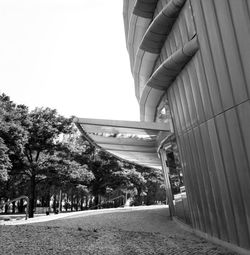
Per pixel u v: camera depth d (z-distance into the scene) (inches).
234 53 306.3
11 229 439.8
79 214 769.6
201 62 392.5
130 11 724.7
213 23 343.3
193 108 446.9
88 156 1521.9
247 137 300.7
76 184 1327.5
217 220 400.5
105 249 333.4
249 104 290.5
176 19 490.0
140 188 1675.7
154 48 605.0
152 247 358.3
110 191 1610.5
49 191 1579.7
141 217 702.5
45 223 587.2
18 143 993.5
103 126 625.0
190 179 507.2
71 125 1195.3
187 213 554.9
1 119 959.6
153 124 606.2
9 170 991.6
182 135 519.2
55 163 1139.3
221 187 378.0
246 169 310.8
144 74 798.5
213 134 380.8
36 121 1141.1
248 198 313.9
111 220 642.8
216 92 358.0
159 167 1439.5
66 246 337.7
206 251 345.7
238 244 343.0
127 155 1072.2
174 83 536.4
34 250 311.4
